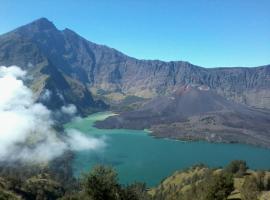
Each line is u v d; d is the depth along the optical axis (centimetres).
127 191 9162
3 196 14300
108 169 8600
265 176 18350
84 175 8612
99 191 8288
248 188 14325
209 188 11781
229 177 11788
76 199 9456
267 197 12988
